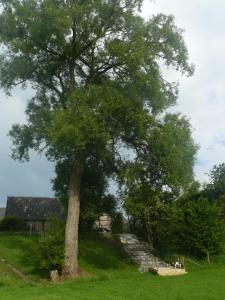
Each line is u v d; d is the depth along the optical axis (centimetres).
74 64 3947
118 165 3819
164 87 3728
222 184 5825
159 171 3806
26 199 8069
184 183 3819
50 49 3838
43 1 3575
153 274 3884
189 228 4547
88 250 4562
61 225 4391
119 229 5056
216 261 4522
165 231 4712
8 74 3844
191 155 3859
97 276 3669
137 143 3828
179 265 4103
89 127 3306
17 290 3027
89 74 3931
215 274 3794
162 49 3806
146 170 3828
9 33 3744
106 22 3750
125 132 3691
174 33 3819
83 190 4847
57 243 3659
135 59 3475
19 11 3625
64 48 3809
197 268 4209
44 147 3909
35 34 3603
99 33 3738
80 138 3291
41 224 7631
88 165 4556
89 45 3822
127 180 3659
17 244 4547
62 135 3250
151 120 3566
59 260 3569
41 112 3650
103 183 4875
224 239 4628
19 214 7719
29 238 4834
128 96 3575
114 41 3709
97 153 3741
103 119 3406
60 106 3772
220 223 4616
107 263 4228
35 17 3594
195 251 4600
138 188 3738
